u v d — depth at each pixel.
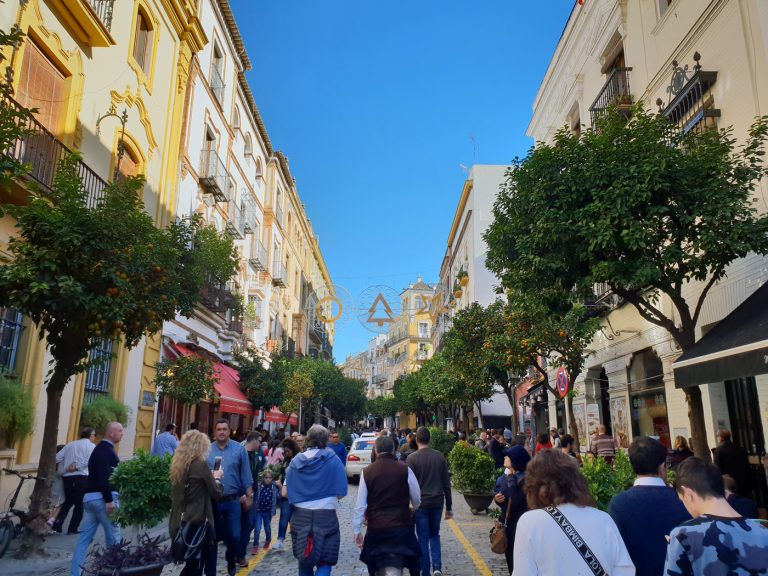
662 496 3.20
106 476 6.26
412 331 63.34
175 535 5.19
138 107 14.22
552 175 8.44
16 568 6.82
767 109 9.38
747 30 9.95
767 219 7.48
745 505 4.88
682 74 11.70
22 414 8.91
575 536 2.47
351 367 103.31
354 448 20.42
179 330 16.91
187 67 17.47
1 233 9.28
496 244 9.48
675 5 12.33
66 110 11.02
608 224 7.60
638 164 7.88
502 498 6.30
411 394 43.28
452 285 44.84
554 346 13.80
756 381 9.79
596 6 16.47
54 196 7.62
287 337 36.06
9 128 5.74
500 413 31.67
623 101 13.99
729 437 8.60
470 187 37.44
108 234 7.31
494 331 18.45
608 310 15.71
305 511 5.08
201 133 19.33
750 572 2.22
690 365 7.43
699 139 8.52
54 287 6.86
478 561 7.63
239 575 6.88
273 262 31.61
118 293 7.28
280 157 32.34
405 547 4.86
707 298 10.73
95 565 5.29
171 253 8.44
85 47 11.73
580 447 18.09
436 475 6.61
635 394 14.55
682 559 2.38
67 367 7.74
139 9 14.49
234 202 23.62
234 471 6.59
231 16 21.95
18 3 9.56
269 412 23.86
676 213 7.73
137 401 14.19
